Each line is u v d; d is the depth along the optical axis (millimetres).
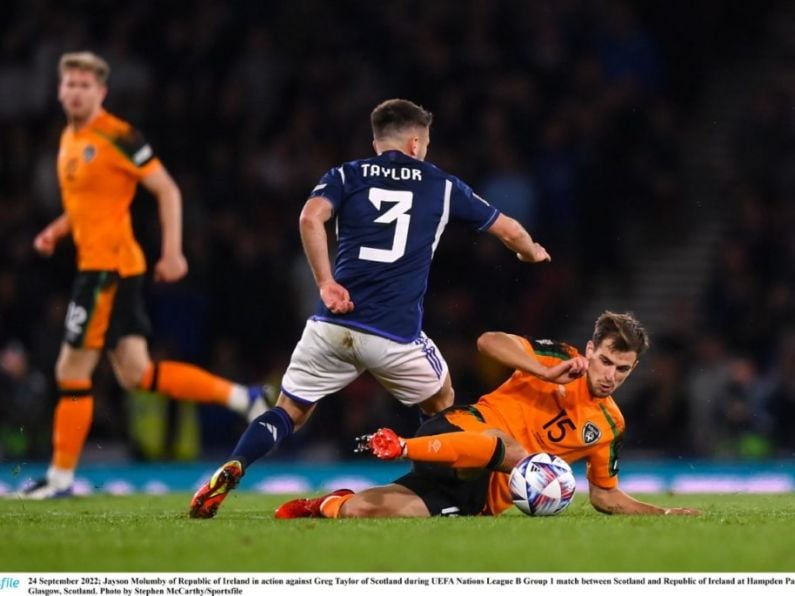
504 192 59281
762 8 72375
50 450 51656
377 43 64750
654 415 53906
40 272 56625
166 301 55969
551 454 23500
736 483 45719
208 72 62812
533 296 57625
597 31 65938
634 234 64062
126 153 31859
